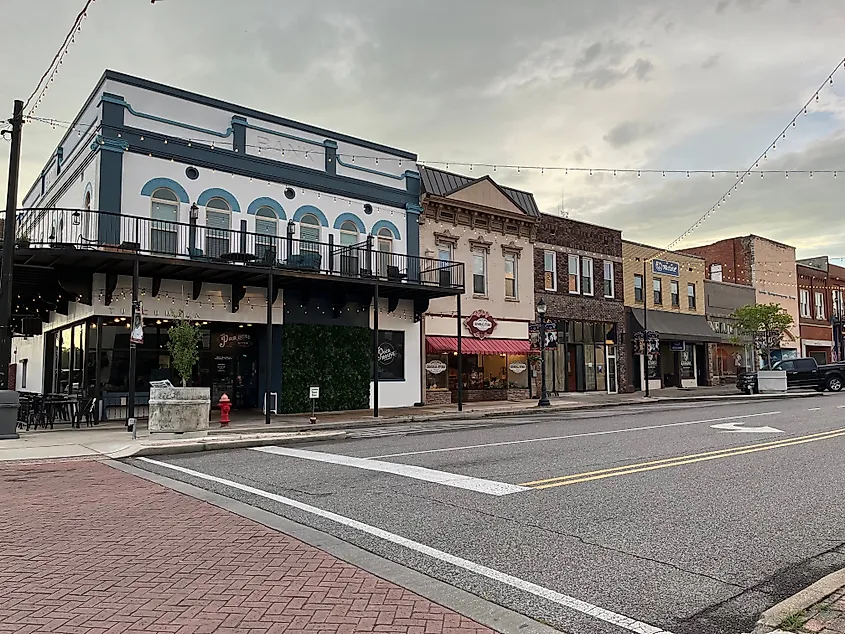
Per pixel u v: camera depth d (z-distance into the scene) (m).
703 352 39.62
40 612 4.39
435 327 26.56
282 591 4.77
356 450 12.22
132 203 18.92
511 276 29.58
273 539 6.20
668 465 9.72
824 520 6.63
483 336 27.92
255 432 16.36
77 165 20.88
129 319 19.41
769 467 9.56
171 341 18.59
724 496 7.70
